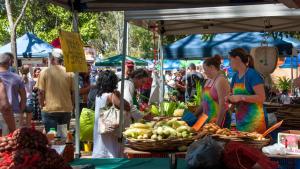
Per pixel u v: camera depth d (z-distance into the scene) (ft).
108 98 17.17
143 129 12.97
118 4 14.93
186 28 27.04
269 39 30.19
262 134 13.99
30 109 31.63
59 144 11.37
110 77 17.35
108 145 17.04
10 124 17.58
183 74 54.34
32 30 80.18
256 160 9.31
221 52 28.96
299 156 12.41
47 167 7.68
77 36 13.80
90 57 60.75
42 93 24.26
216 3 14.37
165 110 24.67
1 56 20.99
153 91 28.84
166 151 12.49
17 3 75.31
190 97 41.50
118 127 16.93
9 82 20.81
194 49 29.53
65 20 79.71
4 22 75.97
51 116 24.11
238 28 26.89
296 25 25.72
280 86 45.29
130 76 21.57
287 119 18.51
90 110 22.57
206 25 25.94
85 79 29.30
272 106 21.04
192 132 12.76
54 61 24.35
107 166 10.48
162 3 14.85
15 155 7.47
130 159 11.33
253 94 15.02
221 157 9.34
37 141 7.88
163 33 27.66
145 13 17.58
